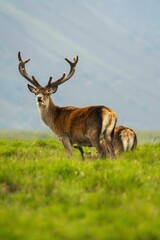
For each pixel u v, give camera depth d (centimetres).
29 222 3372
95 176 4262
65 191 3944
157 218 3441
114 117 6038
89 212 3556
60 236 3234
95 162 4709
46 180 4188
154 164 5256
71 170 4472
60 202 3809
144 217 3472
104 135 6041
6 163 4641
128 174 4222
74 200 3819
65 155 6462
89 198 3784
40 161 4794
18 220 3391
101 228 3331
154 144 6194
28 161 4834
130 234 3253
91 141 6041
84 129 6128
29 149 6669
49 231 3281
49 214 3559
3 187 4128
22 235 3222
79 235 3234
